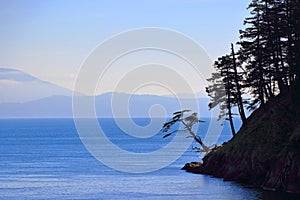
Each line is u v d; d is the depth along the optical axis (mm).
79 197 57000
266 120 65188
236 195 53250
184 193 56656
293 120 61969
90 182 70438
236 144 68125
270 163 58656
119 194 58031
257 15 67625
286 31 61875
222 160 70938
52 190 63188
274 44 63562
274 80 66062
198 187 60531
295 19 61281
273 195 51844
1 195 59969
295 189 52906
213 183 63156
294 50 60625
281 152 57500
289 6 62438
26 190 63781
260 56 65875
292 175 53562
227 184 61750
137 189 61531
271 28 65188
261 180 58969
